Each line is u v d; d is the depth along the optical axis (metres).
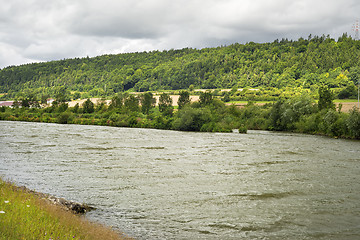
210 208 19.72
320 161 37.41
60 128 87.62
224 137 70.38
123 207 19.55
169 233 15.62
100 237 12.95
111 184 25.17
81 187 24.00
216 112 122.62
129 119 116.31
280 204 20.70
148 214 18.38
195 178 27.89
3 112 141.88
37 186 23.70
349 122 71.75
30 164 32.44
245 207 20.00
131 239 14.37
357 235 15.81
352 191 24.02
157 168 32.16
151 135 73.12
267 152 44.84
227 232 15.93
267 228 16.56
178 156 40.34
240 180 27.31
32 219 11.61
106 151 43.59
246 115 116.81
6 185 17.09
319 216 18.48
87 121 122.44
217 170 31.58
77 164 33.28
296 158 39.50
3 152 39.62
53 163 33.41
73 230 12.35
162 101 160.88
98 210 18.75
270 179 27.80
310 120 88.12
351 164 35.50
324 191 23.92
